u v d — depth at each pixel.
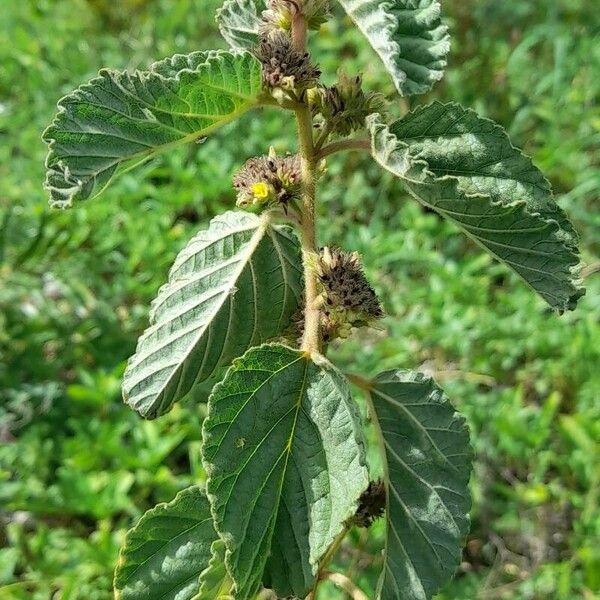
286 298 0.15
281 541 0.13
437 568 0.14
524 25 0.55
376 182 0.45
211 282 0.15
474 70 0.50
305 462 0.13
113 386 0.33
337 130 0.14
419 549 0.15
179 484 0.31
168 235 0.40
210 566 0.14
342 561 0.28
